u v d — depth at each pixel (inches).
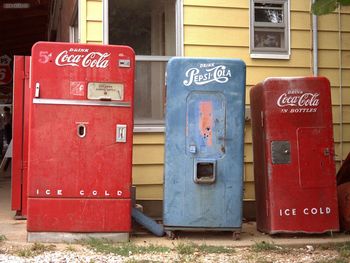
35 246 153.9
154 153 201.5
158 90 205.8
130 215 164.6
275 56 213.6
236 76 170.6
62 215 160.6
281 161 175.0
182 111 169.3
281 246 164.6
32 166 159.9
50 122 161.0
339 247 164.1
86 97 162.7
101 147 163.0
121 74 164.7
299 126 176.1
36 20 411.8
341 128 219.0
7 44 469.4
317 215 175.0
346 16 221.9
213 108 169.6
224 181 169.0
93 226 161.8
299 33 216.8
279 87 176.4
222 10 209.0
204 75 169.8
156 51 207.2
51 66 161.6
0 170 357.4
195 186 168.4
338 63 220.7
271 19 215.6
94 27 197.2
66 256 145.9
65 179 161.2
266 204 177.2
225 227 168.9
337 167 217.8
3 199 252.2
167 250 154.9
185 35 205.3
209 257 149.3
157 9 207.8
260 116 180.9
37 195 159.9
